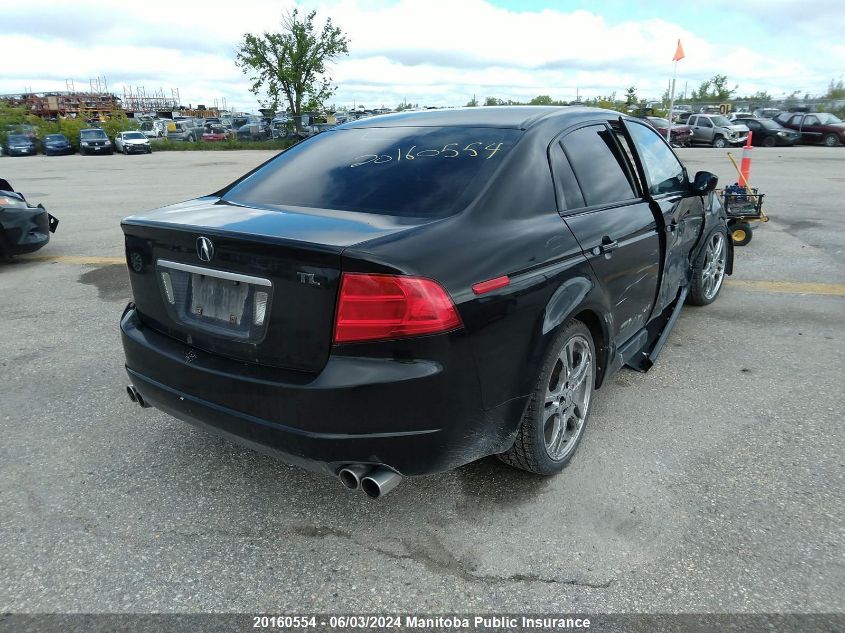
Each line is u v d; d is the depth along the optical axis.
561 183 2.95
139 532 2.64
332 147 3.28
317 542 2.56
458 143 2.95
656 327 4.11
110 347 4.72
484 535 2.57
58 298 5.99
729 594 2.24
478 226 2.46
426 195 2.62
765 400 3.70
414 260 2.16
